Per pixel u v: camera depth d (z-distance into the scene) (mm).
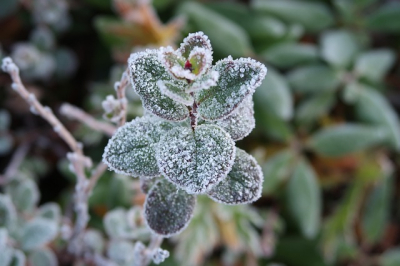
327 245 345
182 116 188
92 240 289
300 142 357
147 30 332
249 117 200
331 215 361
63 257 308
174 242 323
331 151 346
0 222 275
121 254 278
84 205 255
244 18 363
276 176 336
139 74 186
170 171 185
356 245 378
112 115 224
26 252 287
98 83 366
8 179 304
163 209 205
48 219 294
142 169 193
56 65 373
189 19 349
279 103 331
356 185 359
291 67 363
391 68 406
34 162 346
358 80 370
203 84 175
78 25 389
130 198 296
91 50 399
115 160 193
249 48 349
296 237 352
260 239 347
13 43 392
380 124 349
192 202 207
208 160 185
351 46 369
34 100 230
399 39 406
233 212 303
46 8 363
